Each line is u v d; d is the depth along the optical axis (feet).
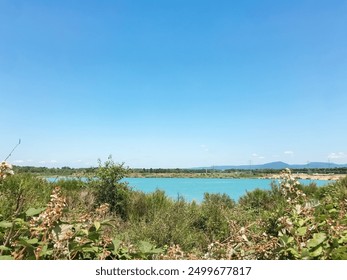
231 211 29.66
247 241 8.77
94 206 29.07
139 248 7.53
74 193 28.60
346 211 10.92
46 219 6.33
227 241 9.57
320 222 8.94
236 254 8.41
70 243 6.44
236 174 318.65
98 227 6.91
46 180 29.86
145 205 31.37
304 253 7.02
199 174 335.88
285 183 11.06
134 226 21.58
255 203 33.68
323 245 7.41
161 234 19.27
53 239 6.31
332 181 34.47
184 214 26.27
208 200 35.37
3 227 6.98
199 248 19.11
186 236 20.33
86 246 6.70
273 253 7.97
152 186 150.61
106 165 32.19
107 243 7.30
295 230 8.26
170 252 8.21
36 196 18.04
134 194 33.71
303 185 35.06
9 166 7.87
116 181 31.91
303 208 9.77
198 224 26.30
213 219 25.88
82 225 7.23
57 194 6.73
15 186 17.85
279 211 13.35
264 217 14.44
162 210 27.45
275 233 12.77
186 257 8.40
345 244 7.76
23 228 6.71
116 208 30.42
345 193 22.12
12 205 12.87
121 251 7.29
